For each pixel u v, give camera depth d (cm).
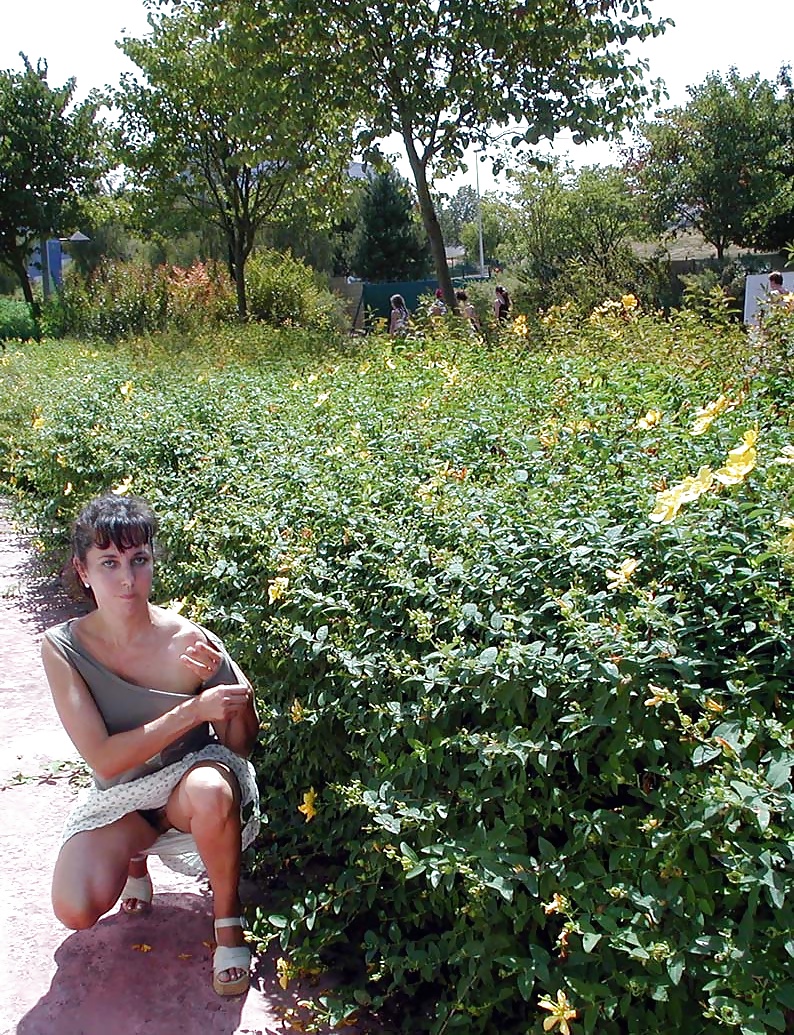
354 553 354
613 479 370
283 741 353
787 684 237
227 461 516
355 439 493
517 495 366
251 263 2603
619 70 1346
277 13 1349
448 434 482
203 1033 280
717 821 215
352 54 1311
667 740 242
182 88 1992
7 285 4434
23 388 1068
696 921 214
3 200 2914
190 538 451
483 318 1291
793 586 251
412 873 253
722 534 279
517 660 256
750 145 2952
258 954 313
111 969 307
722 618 252
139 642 304
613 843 235
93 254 3538
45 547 720
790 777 223
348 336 1483
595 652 246
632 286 1920
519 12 1321
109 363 1148
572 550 291
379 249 4491
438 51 1346
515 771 259
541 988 247
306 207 2152
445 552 325
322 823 338
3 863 364
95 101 2981
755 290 1077
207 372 936
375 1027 284
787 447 354
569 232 2400
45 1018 287
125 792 292
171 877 363
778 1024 193
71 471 688
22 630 627
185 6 1891
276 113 1434
